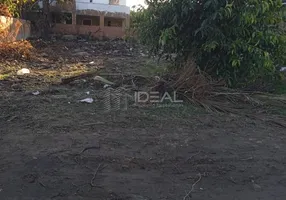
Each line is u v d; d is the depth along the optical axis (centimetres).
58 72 1052
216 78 764
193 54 764
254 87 810
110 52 1766
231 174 390
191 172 391
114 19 2866
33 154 423
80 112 606
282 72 903
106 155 427
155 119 577
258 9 685
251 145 480
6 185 348
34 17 2370
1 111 596
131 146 460
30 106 634
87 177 371
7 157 413
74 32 2647
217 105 666
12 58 1248
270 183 372
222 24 729
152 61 1346
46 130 509
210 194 345
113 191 343
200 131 532
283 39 748
